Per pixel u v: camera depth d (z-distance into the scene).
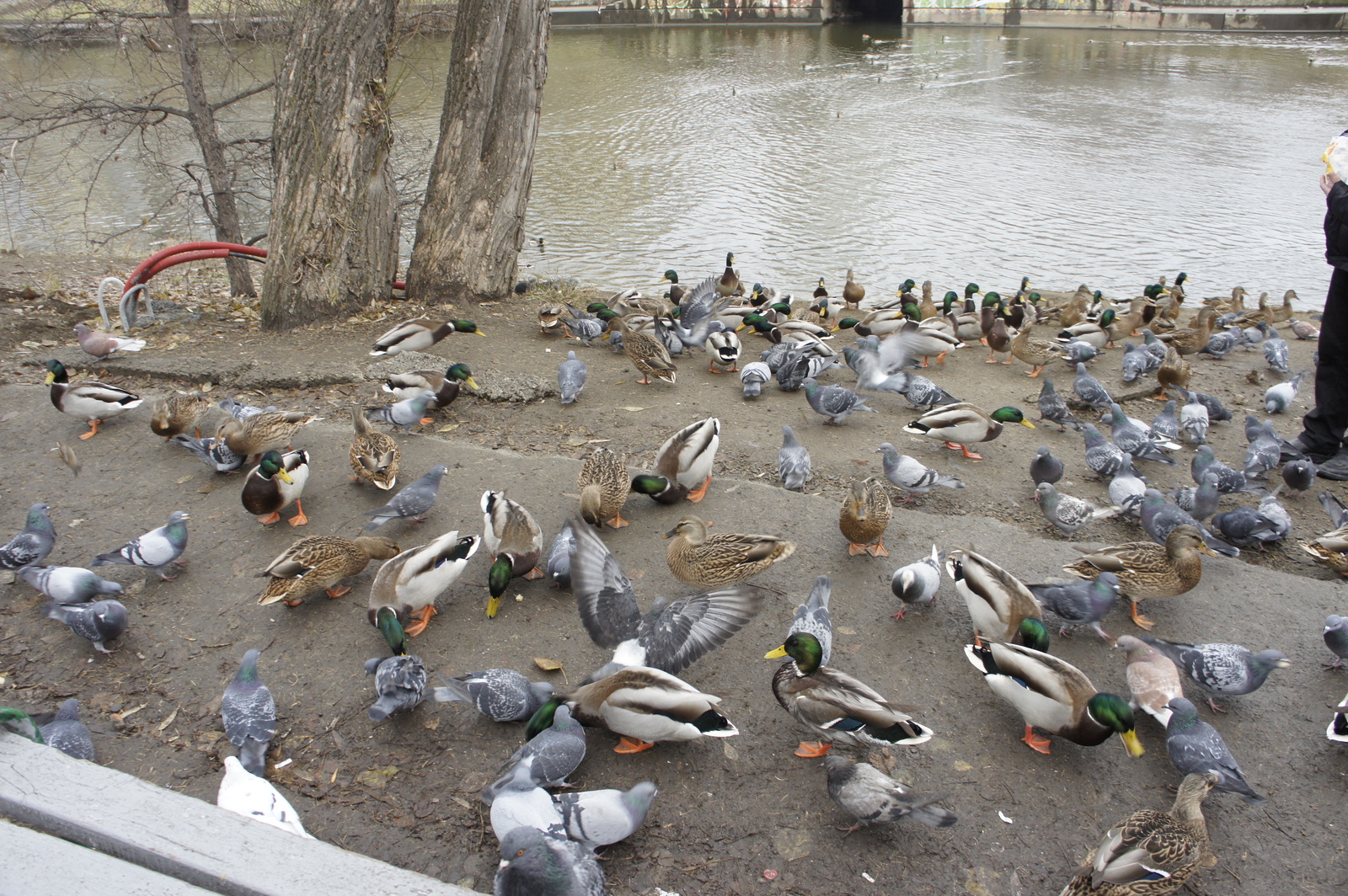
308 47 11.31
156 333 11.76
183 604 5.82
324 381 9.82
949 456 8.88
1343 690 5.24
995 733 4.89
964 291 19.34
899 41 58.59
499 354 11.49
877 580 6.28
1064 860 4.12
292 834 2.47
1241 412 10.75
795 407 10.16
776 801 4.42
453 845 4.12
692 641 5.00
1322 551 6.50
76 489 7.25
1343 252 7.69
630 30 66.75
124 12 13.78
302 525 6.80
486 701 4.64
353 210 12.08
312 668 5.26
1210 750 4.38
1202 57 48.09
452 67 13.16
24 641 5.47
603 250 22.81
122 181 26.77
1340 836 4.25
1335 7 53.06
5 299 12.95
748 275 21.00
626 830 3.94
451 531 6.70
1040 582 5.89
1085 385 10.31
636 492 7.28
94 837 2.46
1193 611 6.02
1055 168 29.91
